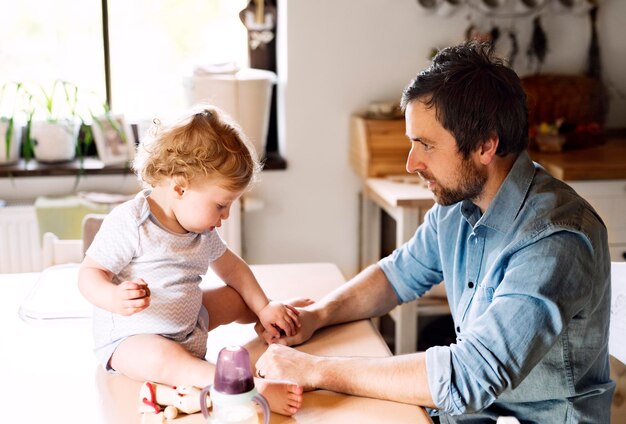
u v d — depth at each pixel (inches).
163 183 49.5
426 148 50.7
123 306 44.9
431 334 119.3
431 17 110.4
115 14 112.0
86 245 74.3
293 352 50.2
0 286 66.8
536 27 113.0
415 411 46.0
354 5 108.5
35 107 110.3
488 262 53.3
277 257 116.0
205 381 45.8
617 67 117.1
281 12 111.1
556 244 47.8
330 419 44.6
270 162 111.1
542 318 45.9
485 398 45.9
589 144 111.8
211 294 57.4
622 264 61.4
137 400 46.3
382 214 115.8
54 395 46.9
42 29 110.9
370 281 62.2
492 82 49.1
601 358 52.3
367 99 111.7
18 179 107.5
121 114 110.7
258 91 105.7
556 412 50.7
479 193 52.4
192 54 115.3
